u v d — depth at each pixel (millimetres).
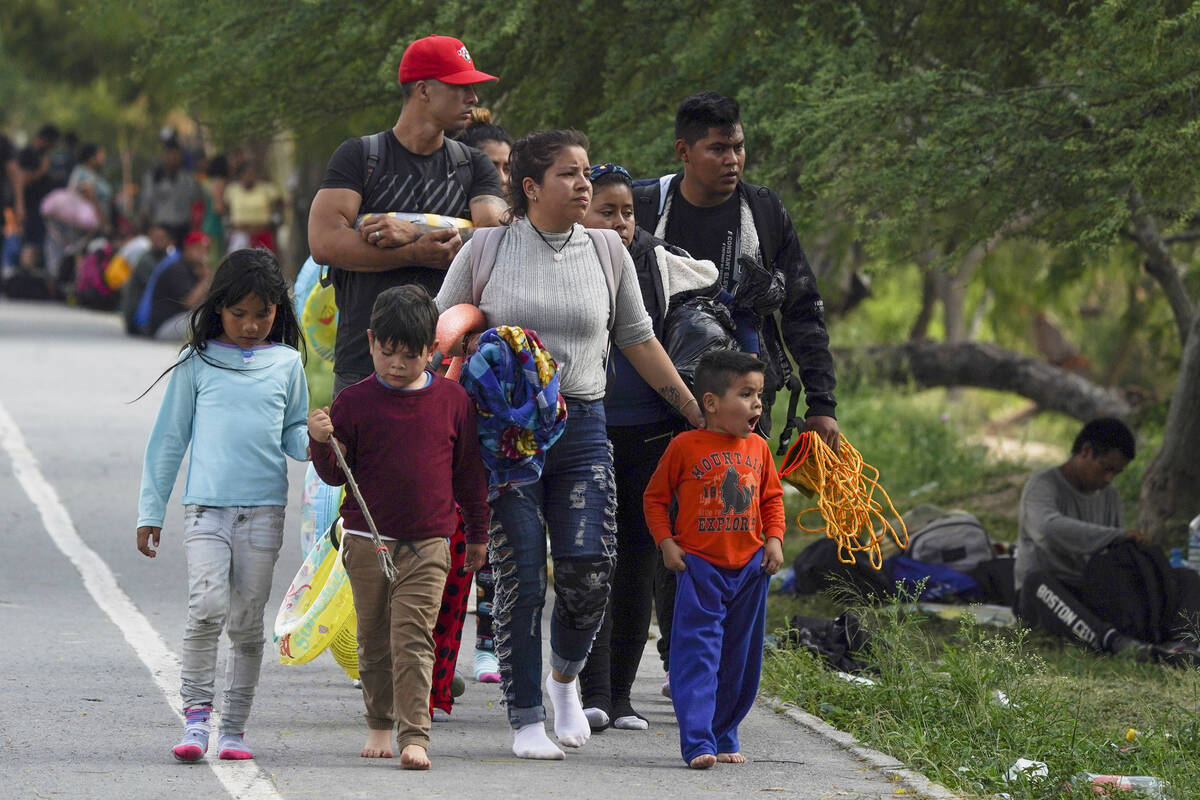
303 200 83750
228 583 19328
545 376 19047
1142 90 29844
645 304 21812
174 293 73750
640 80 40750
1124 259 53750
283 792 18188
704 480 19969
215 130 44062
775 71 34406
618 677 22297
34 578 31141
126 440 48000
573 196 19641
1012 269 78500
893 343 70562
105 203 99438
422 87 22734
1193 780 20734
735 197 23094
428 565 19031
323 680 24641
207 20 41500
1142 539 31344
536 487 19844
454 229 22547
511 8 36812
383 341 18594
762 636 20531
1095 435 32938
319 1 38875
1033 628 31438
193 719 19453
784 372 23641
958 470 53188
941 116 31766
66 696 22641
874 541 22828
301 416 19891
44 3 103750
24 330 76375
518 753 20172
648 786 19062
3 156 99250
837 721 22859
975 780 20312
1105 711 25672
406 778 18953
